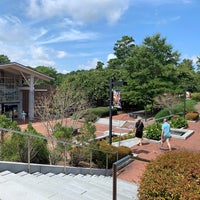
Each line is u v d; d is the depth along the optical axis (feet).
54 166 20.35
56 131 28.50
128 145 39.81
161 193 9.63
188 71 111.24
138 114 92.38
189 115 67.36
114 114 98.37
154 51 89.40
